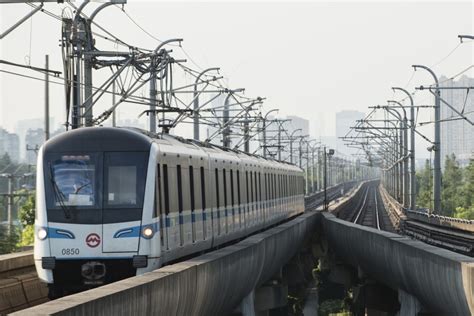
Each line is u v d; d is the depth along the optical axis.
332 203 162.62
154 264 34.34
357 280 69.06
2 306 31.95
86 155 34.59
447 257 29.09
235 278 35.84
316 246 92.69
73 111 48.19
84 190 34.28
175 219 38.28
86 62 50.53
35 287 35.41
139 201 34.28
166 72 58.19
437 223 95.50
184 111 58.06
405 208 127.94
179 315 26.53
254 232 65.31
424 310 37.19
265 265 47.03
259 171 67.88
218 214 49.12
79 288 34.22
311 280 93.69
